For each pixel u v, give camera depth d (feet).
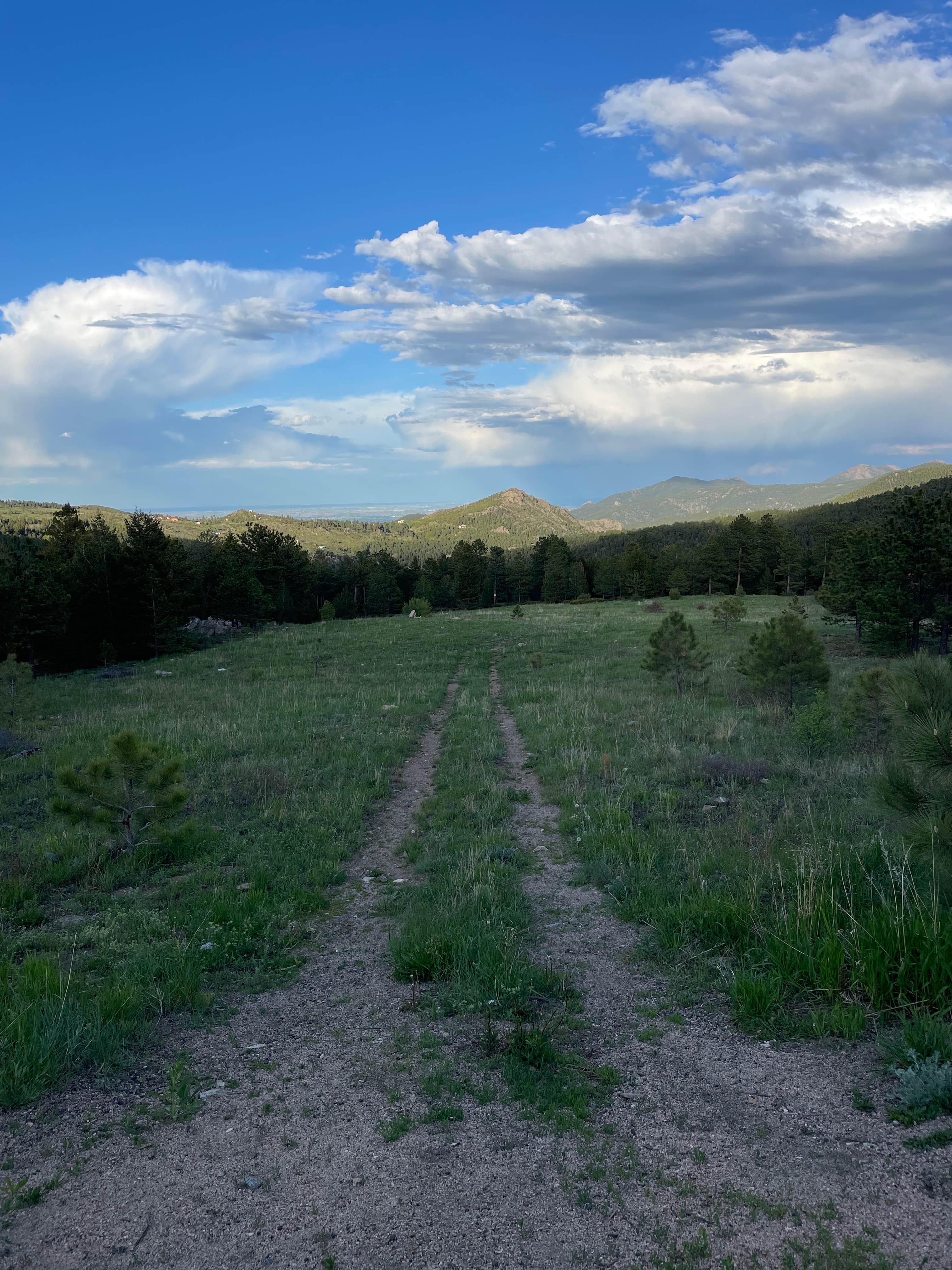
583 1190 10.43
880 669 43.06
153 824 29.91
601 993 17.20
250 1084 13.92
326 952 21.09
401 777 45.24
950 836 16.26
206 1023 16.70
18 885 25.91
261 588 182.80
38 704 58.54
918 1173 10.24
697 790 35.70
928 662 18.43
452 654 115.65
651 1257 9.09
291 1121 12.57
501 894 23.72
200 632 159.74
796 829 27.58
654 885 23.04
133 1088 13.82
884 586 81.05
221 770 43.50
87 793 29.09
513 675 90.12
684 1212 9.85
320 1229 9.90
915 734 17.29
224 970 19.85
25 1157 11.67
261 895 24.93
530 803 37.22
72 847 30.48
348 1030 16.10
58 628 115.34
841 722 44.34
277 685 85.20
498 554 364.38
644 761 42.37
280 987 18.75
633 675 83.51
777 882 21.93
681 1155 11.09
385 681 88.74
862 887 20.31
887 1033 14.17
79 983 17.85
